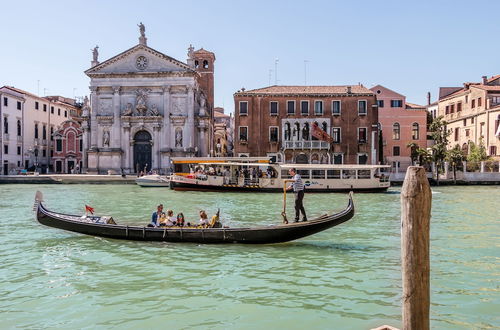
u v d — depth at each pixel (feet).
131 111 182.70
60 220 51.93
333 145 169.07
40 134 223.92
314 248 47.42
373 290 33.40
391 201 101.50
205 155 188.55
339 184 126.52
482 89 183.21
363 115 168.55
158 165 181.68
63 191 126.82
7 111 197.47
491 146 174.60
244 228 47.70
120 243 49.14
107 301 31.07
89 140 189.37
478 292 33.14
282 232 47.06
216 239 48.26
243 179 124.88
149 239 49.39
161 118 182.39
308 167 124.36
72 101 260.83
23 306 30.12
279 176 123.85
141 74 182.50
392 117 189.37
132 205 88.17
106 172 183.11
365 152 168.14
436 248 47.78
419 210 19.02
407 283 19.22
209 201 97.35
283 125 169.78
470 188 147.95
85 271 38.55
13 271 38.47
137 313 28.91
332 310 29.45
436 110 231.71
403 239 19.44
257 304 30.58
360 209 84.43
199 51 221.66
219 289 33.71
